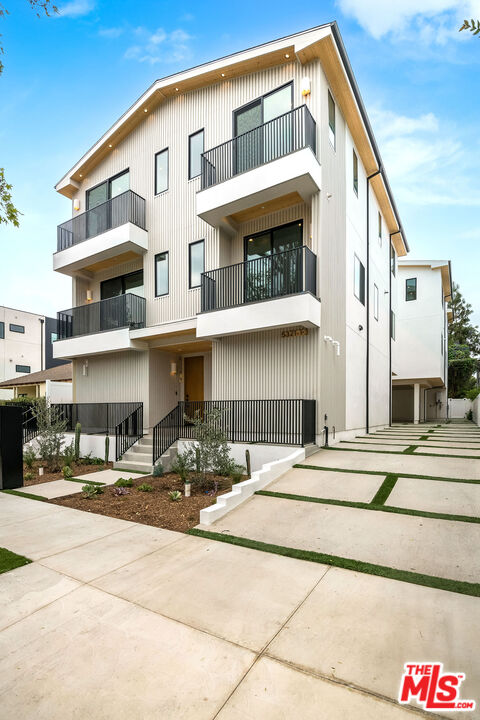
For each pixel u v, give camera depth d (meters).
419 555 4.16
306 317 8.80
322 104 10.12
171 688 2.44
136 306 13.10
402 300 22.73
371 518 5.23
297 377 9.70
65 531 5.44
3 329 32.41
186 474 7.93
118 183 14.66
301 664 2.62
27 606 3.45
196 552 4.52
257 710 2.25
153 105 13.34
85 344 13.75
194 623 3.12
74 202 16.03
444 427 18.50
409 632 2.93
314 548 4.48
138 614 3.28
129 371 13.34
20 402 18.98
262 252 11.11
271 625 3.07
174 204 12.71
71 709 2.30
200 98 12.31
